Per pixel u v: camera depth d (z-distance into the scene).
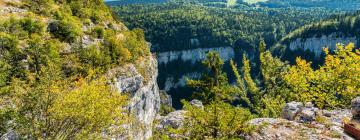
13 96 17.95
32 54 32.78
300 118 17.64
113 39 59.53
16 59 31.78
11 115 17.08
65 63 35.22
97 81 19.41
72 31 51.72
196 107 14.27
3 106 17.62
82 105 17.25
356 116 16.39
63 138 17.77
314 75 28.30
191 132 13.91
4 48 32.81
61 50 45.16
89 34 60.19
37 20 50.03
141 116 58.59
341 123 16.72
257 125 15.52
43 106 17.42
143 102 61.62
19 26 41.97
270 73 32.19
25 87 18.08
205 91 36.59
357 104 16.52
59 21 52.06
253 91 31.64
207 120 13.78
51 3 63.09
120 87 50.34
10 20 41.97
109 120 18.70
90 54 44.81
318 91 27.33
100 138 18.30
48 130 17.53
